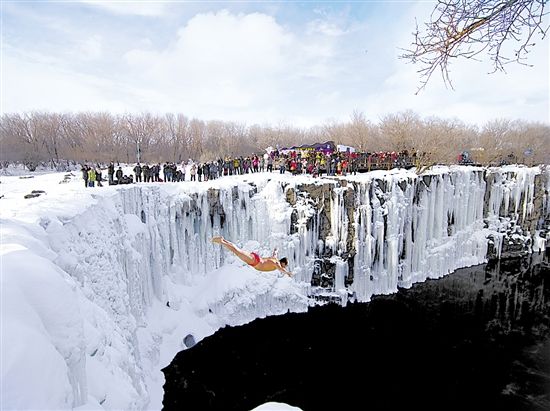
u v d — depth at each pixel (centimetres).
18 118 5000
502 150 4175
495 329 1969
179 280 1912
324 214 2195
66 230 888
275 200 2147
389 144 4328
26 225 739
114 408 635
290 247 2144
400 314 2116
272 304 2067
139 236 1544
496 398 1431
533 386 1502
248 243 2133
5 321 343
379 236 2280
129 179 1933
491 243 2972
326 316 2081
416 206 2495
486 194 3022
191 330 1756
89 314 767
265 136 6331
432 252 2611
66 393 366
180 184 1981
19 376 309
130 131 5178
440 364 1661
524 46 308
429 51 335
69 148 4900
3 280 388
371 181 2267
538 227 3253
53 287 442
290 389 1484
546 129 5806
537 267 2875
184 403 1380
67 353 434
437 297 2339
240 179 2216
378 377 1569
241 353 1714
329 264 2205
